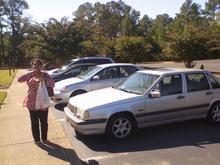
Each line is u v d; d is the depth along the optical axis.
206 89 6.22
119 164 4.51
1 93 11.70
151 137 5.67
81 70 11.73
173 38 17.59
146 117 5.70
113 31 66.44
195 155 4.76
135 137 5.68
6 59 48.09
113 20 66.81
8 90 12.75
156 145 5.25
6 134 5.69
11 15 48.84
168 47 17.88
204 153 4.84
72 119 5.57
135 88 6.03
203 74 6.29
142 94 5.71
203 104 6.17
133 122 5.64
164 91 5.85
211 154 4.79
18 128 6.09
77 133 5.94
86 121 5.36
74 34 18.70
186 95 5.99
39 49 18.42
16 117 7.19
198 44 17.36
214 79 6.38
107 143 5.42
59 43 18.42
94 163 4.57
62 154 4.61
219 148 5.04
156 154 4.84
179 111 5.95
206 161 4.52
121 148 5.16
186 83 6.05
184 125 6.36
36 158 4.46
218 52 32.62
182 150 4.98
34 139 5.19
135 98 5.62
